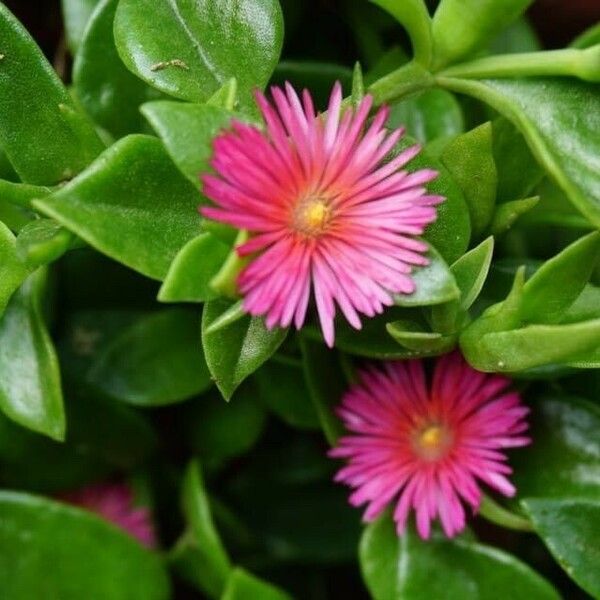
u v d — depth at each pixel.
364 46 0.15
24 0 0.16
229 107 0.12
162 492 0.16
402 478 0.14
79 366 0.15
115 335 0.15
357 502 0.14
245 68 0.13
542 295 0.13
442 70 0.13
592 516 0.13
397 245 0.12
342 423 0.14
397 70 0.13
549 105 0.13
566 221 0.14
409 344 0.13
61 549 0.15
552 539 0.13
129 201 0.12
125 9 0.13
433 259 0.12
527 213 0.14
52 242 0.12
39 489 0.16
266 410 0.15
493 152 0.14
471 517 0.15
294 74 0.14
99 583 0.15
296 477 0.16
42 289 0.14
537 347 0.12
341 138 0.12
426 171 0.12
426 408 0.14
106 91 0.14
